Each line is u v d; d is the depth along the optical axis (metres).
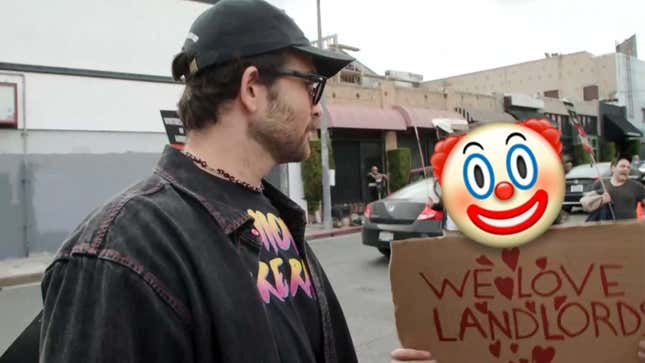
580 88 37.38
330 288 1.47
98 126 12.35
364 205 17.23
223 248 1.04
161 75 13.30
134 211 0.98
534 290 1.50
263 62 1.21
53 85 11.70
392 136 18.42
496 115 24.00
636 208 5.76
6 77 11.06
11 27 11.15
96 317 0.87
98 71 12.34
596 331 1.48
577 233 1.49
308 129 1.32
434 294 1.54
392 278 1.55
